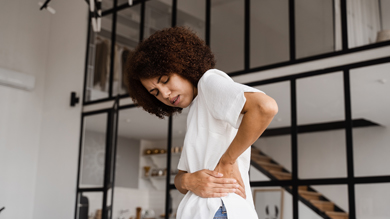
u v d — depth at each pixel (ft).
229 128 3.40
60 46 21.42
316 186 13.39
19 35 20.40
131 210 29.99
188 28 3.83
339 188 13.00
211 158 3.38
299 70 14.03
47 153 20.27
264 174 14.55
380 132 12.41
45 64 21.52
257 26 15.92
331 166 13.48
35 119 20.63
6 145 19.27
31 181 20.03
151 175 31.07
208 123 3.41
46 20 21.86
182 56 3.52
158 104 4.29
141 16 19.44
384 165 12.19
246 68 15.58
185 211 3.38
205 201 3.31
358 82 12.76
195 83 3.66
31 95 20.57
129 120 24.77
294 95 14.03
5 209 18.83
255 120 2.94
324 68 13.44
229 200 3.25
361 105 12.69
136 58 3.66
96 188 18.19
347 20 13.33
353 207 12.32
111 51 19.98
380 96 12.39
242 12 16.55
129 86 4.27
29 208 19.74
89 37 20.63
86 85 20.18
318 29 14.21
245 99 2.98
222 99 3.11
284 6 15.44
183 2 18.30
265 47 15.55
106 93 19.66
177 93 3.61
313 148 13.91
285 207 13.79
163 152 30.91
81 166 19.02
